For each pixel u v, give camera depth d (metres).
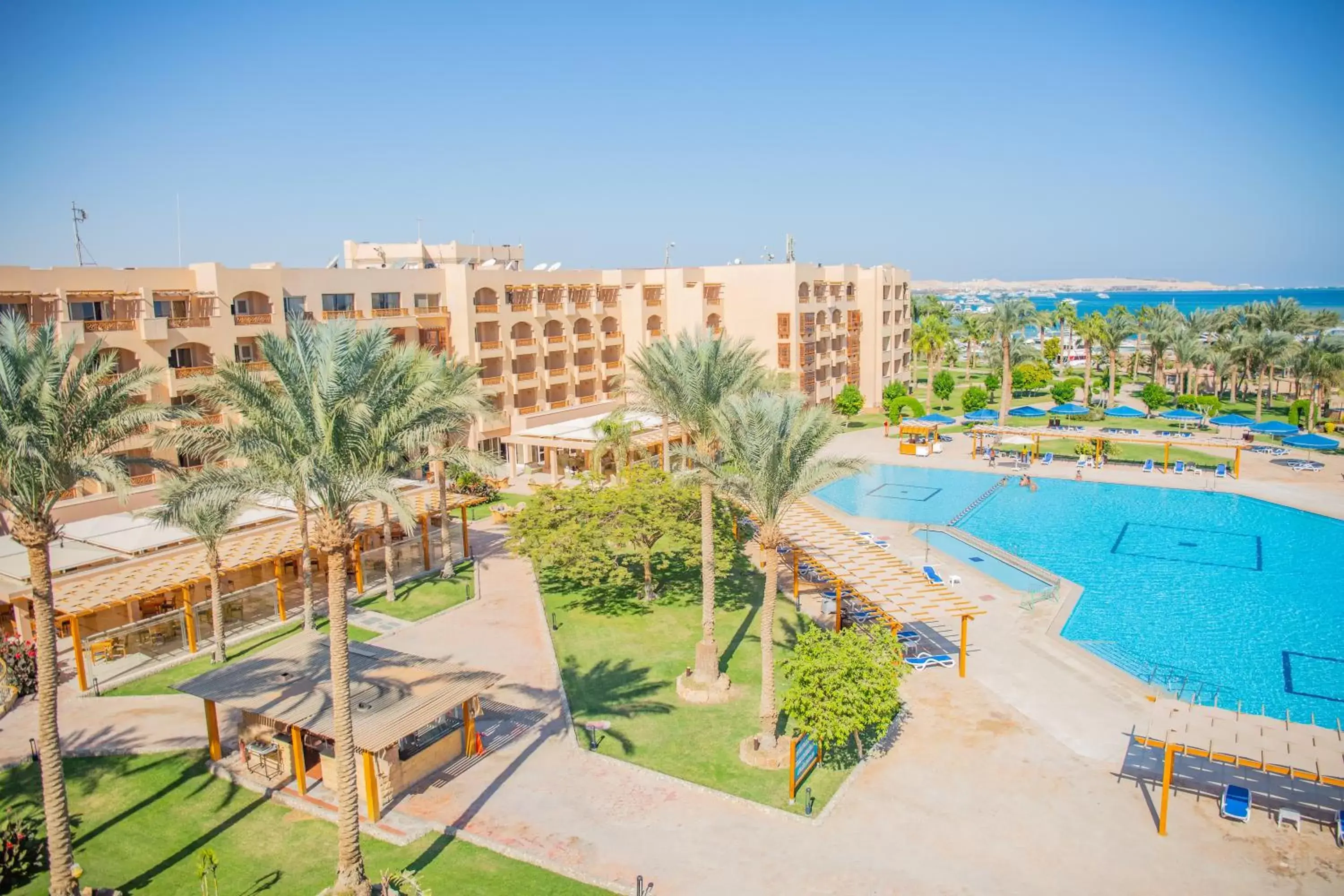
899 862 22.78
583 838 24.14
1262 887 21.55
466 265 80.06
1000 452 79.62
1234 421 85.94
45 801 21.47
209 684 28.62
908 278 118.38
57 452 22.45
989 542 53.47
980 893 21.56
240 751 28.98
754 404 28.86
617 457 52.50
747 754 28.30
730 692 33.38
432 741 27.69
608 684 34.31
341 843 21.67
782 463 27.39
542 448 73.81
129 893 22.17
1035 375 117.88
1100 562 49.25
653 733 30.19
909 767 27.27
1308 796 25.42
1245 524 56.06
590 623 40.78
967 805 25.23
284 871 23.05
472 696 28.09
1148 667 35.34
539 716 31.39
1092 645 37.50
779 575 47.44
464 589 45.56
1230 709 31.58
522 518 42.75
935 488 67.81
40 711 21.31
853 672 27.03
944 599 34.75
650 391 39.25
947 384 103.12
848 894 21.62
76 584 35.53
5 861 22.66
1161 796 24.22
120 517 43.84
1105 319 139.75
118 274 50.56
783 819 24.84
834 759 28.05
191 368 52.91
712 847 23.66
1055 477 69.94
